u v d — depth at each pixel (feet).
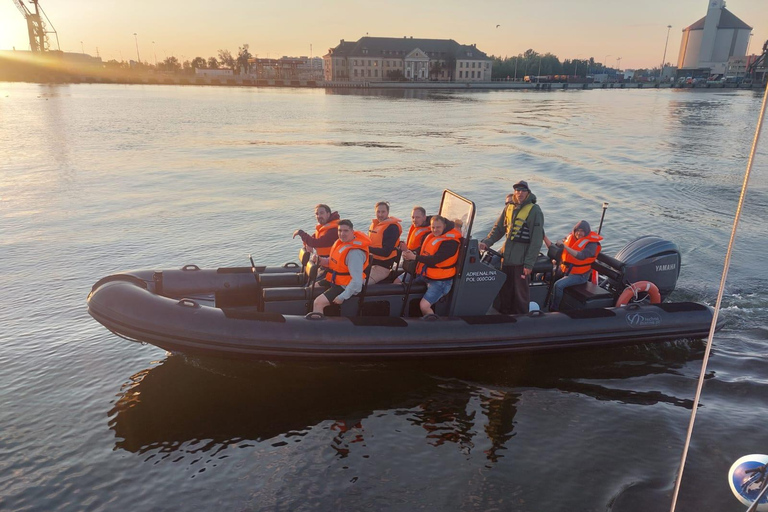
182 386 16.58
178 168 60.13
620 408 15.37
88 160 64.23
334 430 14.52
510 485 12.26
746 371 17.20
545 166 63.05
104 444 13.82
